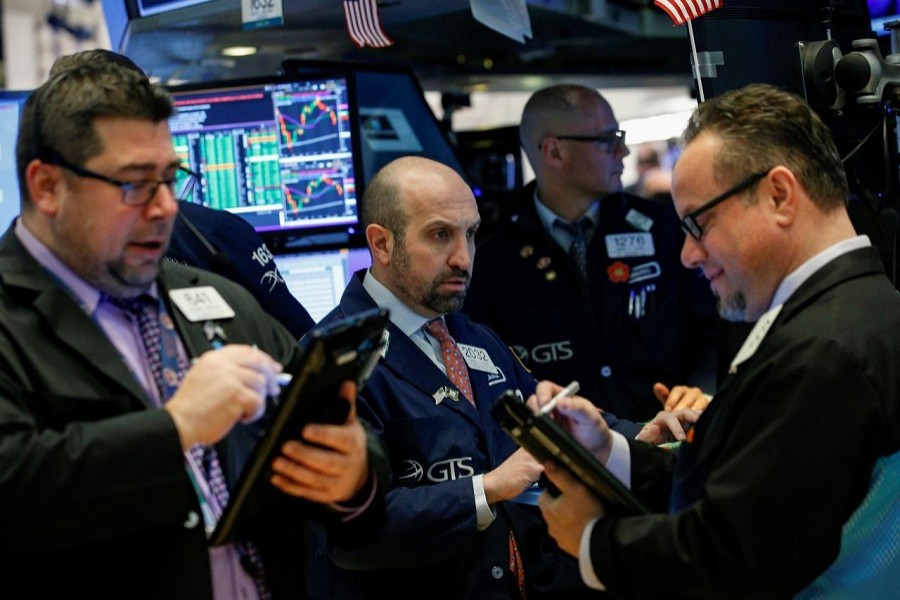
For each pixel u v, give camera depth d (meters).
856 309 1.98
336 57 4.54
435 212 2.79
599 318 3.67
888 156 3.09
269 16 3.53
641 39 4.63
